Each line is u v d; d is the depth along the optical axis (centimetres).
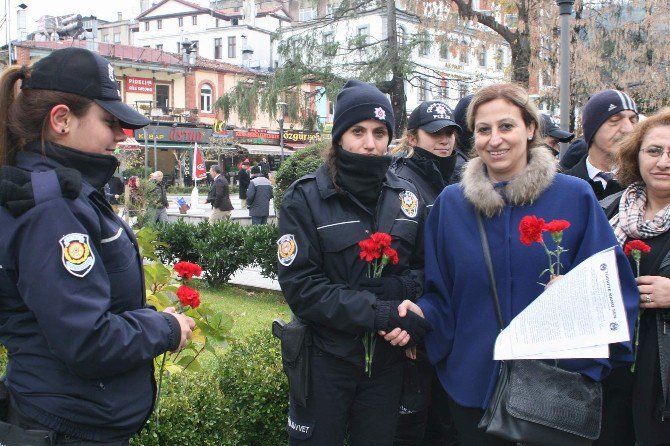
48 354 181
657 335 239
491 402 227
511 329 219
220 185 1478
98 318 175
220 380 334
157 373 317
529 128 248
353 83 268
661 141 252
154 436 273
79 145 193
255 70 4728
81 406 181
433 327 253
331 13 1686
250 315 695
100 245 186
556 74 1328
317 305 245
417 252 279
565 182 244
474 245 245
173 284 362
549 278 236
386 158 258
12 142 190
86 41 3850
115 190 1267
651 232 253
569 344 210
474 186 244
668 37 1309
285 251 255
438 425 338
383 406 262
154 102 4109
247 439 330
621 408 258
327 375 254
